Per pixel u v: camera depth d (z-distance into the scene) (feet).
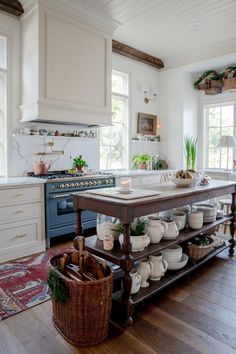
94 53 12.37
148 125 17.85
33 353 5.09
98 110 12.62
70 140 13.46
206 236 9.33
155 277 7.13
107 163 15.92
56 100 11.09
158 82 18.48
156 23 12.89
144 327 5.85
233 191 9.87
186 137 17.51
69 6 11.08
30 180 10.12
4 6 10.71
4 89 11.41
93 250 6.65
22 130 11.76
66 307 5.31
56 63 11.03
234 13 11.98
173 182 8.77
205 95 17.97
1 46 11.32
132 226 6.86
